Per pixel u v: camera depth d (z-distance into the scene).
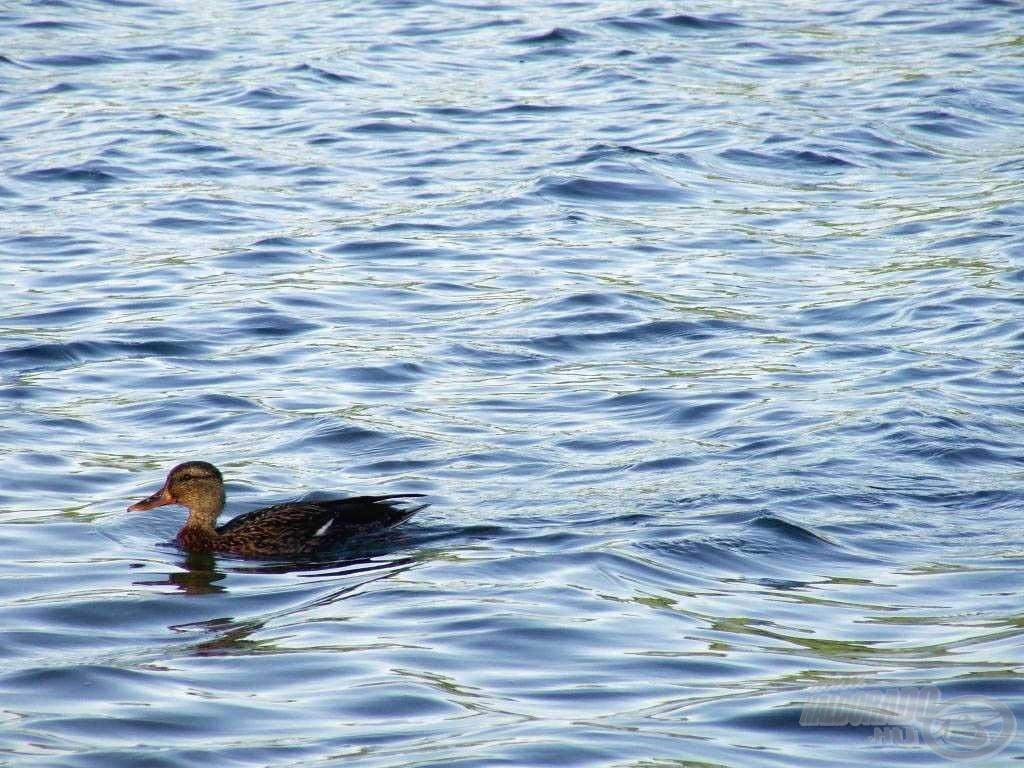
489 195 25.55
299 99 31.58
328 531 12.89
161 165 27.19
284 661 10.31
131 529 13.33
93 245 22.94
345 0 41.28
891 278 21.38
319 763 8.73
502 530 12.99
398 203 25.25
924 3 40.25
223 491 13.18
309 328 19.50
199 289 20.98
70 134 28.86
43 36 36.53
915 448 14.82
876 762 8.77
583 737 9.02
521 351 18.70
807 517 13.14
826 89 32.50
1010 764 8.73
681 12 39.00
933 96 31.48
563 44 36.19
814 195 25.86
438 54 35.41
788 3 40.88
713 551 12.37
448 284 21.33
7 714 9.48
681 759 8.77
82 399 16.86
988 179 26.42
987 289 20.59
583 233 23.77
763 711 9.41
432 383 17.52
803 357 18.30
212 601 11.68
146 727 9.28
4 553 12.62
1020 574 11.85
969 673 9.92
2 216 24.30
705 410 16.36
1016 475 14.13
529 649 10.46
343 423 15.95
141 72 33.75
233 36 37.06
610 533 12.80
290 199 25.47
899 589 11.62
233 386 17.30
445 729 9.20
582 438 15.52
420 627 10.88
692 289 21.14
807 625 10.91
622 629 10.80
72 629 11.05
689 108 30.98
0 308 20.08
